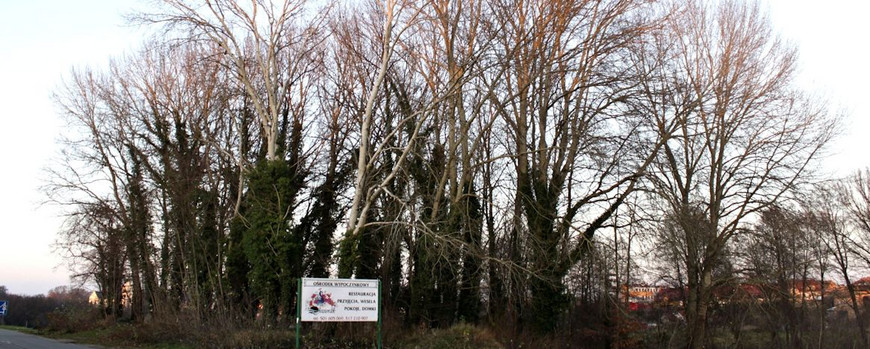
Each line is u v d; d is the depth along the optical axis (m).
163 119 35.88
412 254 29.14
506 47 24.92
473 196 27.30
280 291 24.80
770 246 32.97
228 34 26.61
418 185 28.58
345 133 33.69
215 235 31.11
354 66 32.84
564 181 28.78
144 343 25.38
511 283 25.55
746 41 33.09
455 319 27.91
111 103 36.91
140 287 37.69
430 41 27.55
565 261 26.98
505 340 24.81
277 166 25.69
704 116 30.89
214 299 26.70
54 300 74.06
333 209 33.44
